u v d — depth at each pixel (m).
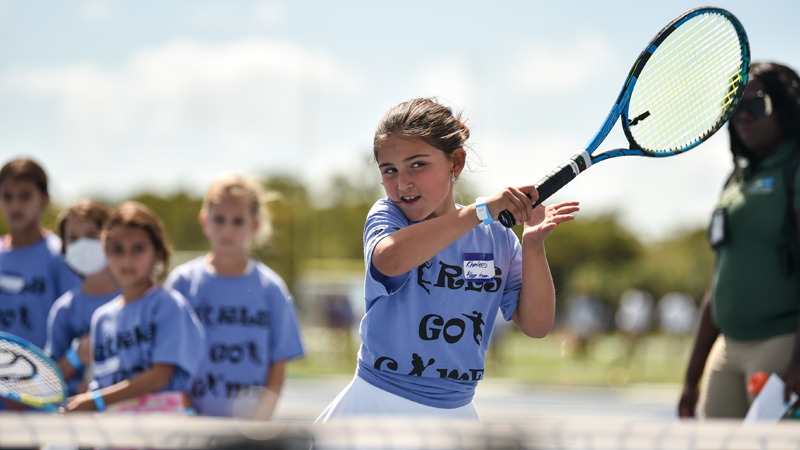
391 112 4.04
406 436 2.77
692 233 111.00
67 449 3.69
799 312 5.31
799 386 4.84
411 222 4.07
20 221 7.23
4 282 7.28
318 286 42.75
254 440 2.72
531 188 3.71
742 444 2.96
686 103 4.56
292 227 47.66
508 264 4.30
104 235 5.81
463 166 4.16
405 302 4.02
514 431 2.83
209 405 6.69
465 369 4.12
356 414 4.09
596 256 106.31
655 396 22.59
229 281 6.97
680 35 4.51
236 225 6.97
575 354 38.03
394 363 4.04
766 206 5.41
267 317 7.01
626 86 4.33
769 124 5.47
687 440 2.92
